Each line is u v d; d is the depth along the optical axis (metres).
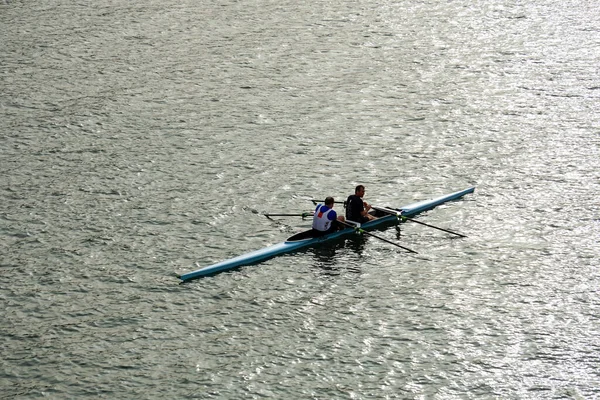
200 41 103.06
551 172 70.06
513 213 63.47
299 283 54.03
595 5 115.19
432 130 78.88
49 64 94.75
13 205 64.00
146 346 47.19
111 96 86.25
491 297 52.47
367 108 84.06
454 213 63.59
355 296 52.56
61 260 56.34
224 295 52.50
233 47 101.12
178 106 84.19
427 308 51.25
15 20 109.69
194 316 50.19
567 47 99.94
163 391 43.41
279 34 105.88
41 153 73.31
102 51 99.00
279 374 44.84
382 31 107.06
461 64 95.81
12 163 71.25
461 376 44.78
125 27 107.69
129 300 51.78
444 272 55.47
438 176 69.62
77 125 79.31
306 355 46.50
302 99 86.38
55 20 109.94
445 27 108.25
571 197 65.81
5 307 50.81
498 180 68.88
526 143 75.75
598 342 47.75
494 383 44.22
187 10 115.19
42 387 43.66
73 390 43.41
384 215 62.16
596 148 74.50
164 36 104.69
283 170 70.56
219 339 47.94
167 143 75.75
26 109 82.62
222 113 82.69
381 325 49.44
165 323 49.41
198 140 76.56
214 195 66.06
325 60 97.38
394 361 46.03
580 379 44.59
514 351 46.97
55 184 67.56
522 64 95.12
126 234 59.94
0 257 56.56
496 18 111.06
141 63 95.50
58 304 51.22
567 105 84.00
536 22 109.12
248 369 45.22
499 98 86.12
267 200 65.31
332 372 45.06
